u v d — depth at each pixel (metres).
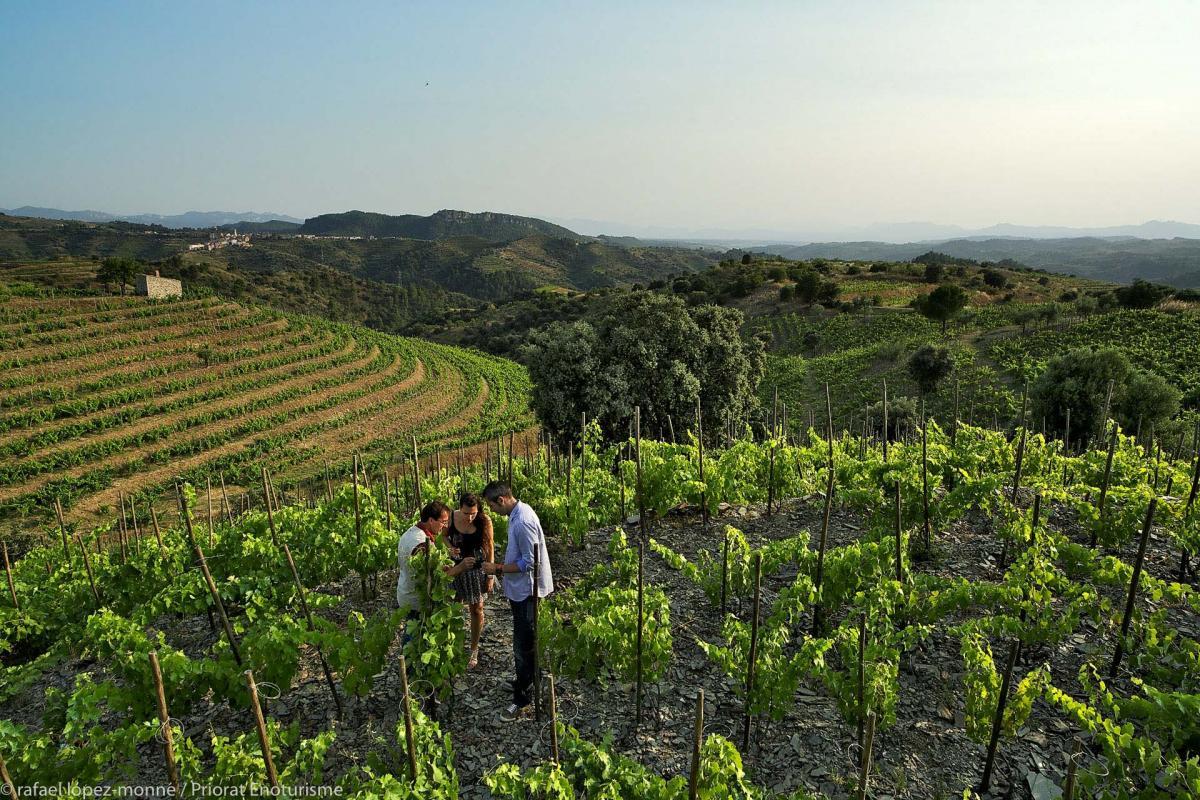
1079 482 11.00
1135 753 4.69
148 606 7.71
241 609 9.00
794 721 5.96
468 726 6.12
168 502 37.84
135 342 61.09
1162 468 11.31
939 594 6.66
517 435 53.34
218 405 53.22
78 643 8.66
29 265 102.00
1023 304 83.38
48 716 6.38
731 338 25.84
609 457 13.79
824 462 12.43
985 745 5.45
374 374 68.19
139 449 44.56
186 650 8.41
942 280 107.25
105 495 38.06
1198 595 6.23
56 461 40.47
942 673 6.44
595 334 25.00
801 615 7.59
